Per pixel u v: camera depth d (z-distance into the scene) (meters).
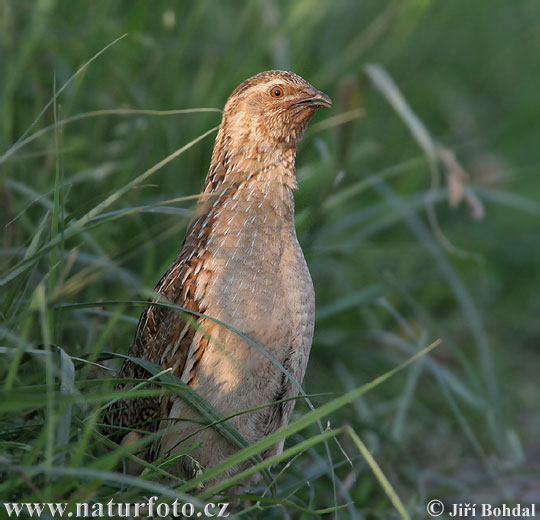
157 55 10.57
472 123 16.61
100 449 7.40
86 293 8.60
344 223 11.39
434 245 10.95
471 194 9.64
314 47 13.38
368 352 10.64
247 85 7.54
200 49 11.64
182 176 10.12
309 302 7.05
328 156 10.16
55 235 6.38
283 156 7.39
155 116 9.88
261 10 11.31
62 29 10.23
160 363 6.97
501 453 9.66
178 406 6.71
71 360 6.10
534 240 15.65
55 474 6.12
